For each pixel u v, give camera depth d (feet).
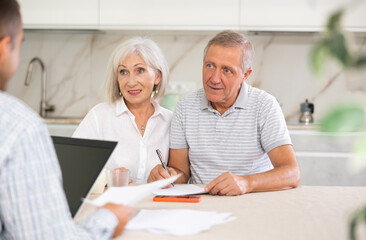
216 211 3.86
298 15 10.69
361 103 1.57
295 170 5.11
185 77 12.16
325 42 1.56
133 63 5.95
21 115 2.46
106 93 6.31
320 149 9.95
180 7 10.89
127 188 3.41
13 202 2.36
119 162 6.12
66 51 12.39
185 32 11.52
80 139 4.06
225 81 5.61
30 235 2.39
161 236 3.08
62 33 12.26
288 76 11.93
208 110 6.04
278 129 5.67
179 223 3.33
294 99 11.93
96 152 3.88
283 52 11.92
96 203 3.17
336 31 1.56
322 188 5.04
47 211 2.42
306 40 11.85
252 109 5.90
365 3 10.42
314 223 3.44
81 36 12.34
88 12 11.05
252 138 5.89
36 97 12.46
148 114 6.40
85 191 3.68
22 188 2.36
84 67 12.39
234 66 5.56
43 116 12.12
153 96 6.44
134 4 10.96
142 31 11.52
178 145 6.20
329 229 3.27
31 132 2.43
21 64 12.45
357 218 1.79
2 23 2.52
